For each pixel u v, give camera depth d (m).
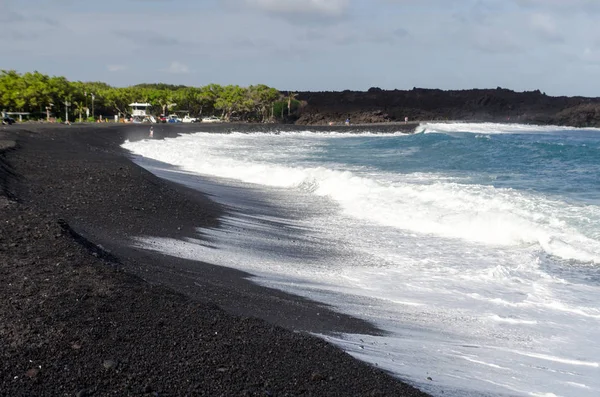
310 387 5.91
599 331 8.88
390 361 7.21
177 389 5.42
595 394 6.68
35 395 5.02
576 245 13.70
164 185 22.45
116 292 7.63
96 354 5.89
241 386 5.66
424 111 171.00
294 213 19.42
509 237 14.93
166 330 6.72
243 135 88.81
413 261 12.97
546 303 10.14
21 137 36.66
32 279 7.87
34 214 11.48
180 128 85.38
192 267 11.03
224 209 19.09
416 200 20.34
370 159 40.28
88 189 18.67
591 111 148.88
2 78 108.25
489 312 9.63
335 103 187.62
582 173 28.09
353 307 9.60
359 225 17.20
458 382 6.76
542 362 7.65
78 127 65.00
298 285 10.73
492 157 36.84
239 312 8.34
